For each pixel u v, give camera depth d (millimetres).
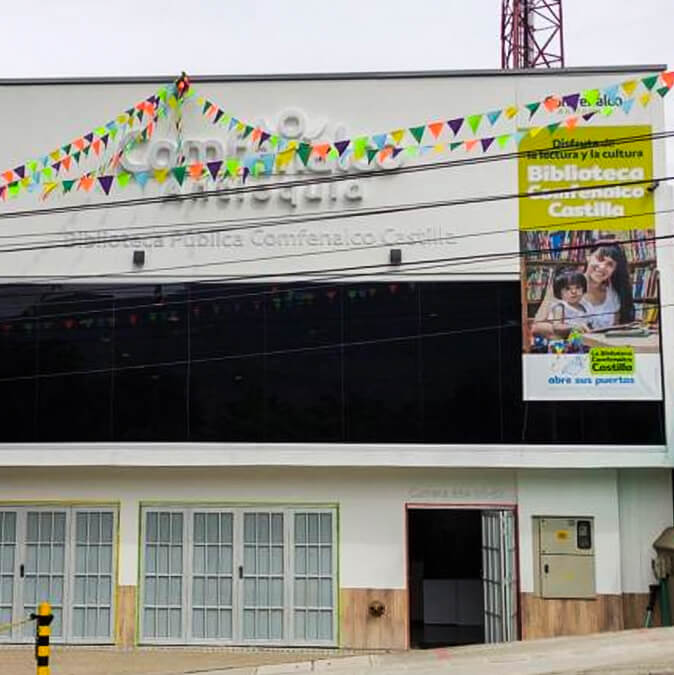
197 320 15719
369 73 15773
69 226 15945
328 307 15633
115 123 15828
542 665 11383
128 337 15750
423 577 18250
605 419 15148
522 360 15320
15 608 15688
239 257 15766
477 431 15227
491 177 15602
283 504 15625
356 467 15492
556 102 13852
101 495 15820
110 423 15586
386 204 15680
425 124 15680
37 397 15703
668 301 15320
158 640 15453
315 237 15719
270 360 15578
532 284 15438
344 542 15469
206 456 15406
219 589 15539
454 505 15414
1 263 15945
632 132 15500
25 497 15891
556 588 15062
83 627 15578
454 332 15445
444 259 15555
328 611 15359
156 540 15695
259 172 15789
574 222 15492
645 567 15188
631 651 11953
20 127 15984
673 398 15117
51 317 15844
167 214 15859
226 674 12703
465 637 16641
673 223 15398
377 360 15469
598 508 15227
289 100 15844
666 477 15352
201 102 15820
